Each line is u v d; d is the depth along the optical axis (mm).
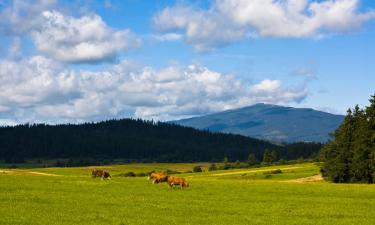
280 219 39250
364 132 104000
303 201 50719
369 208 46469
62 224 34594
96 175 74188
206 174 156625
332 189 63094
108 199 47625
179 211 41750
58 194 50344
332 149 109750
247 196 53906
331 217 41094
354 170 104812
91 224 34906
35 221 35344
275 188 63219
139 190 56219
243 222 37375
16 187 55406
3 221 34906
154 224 35594
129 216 38688
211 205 45969
